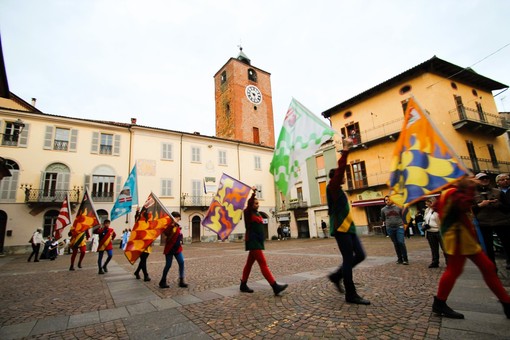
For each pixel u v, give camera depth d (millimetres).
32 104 25766
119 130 24766
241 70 40312
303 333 2943
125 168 24250
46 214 20453
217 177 29078
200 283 5961
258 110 40594
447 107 19516
